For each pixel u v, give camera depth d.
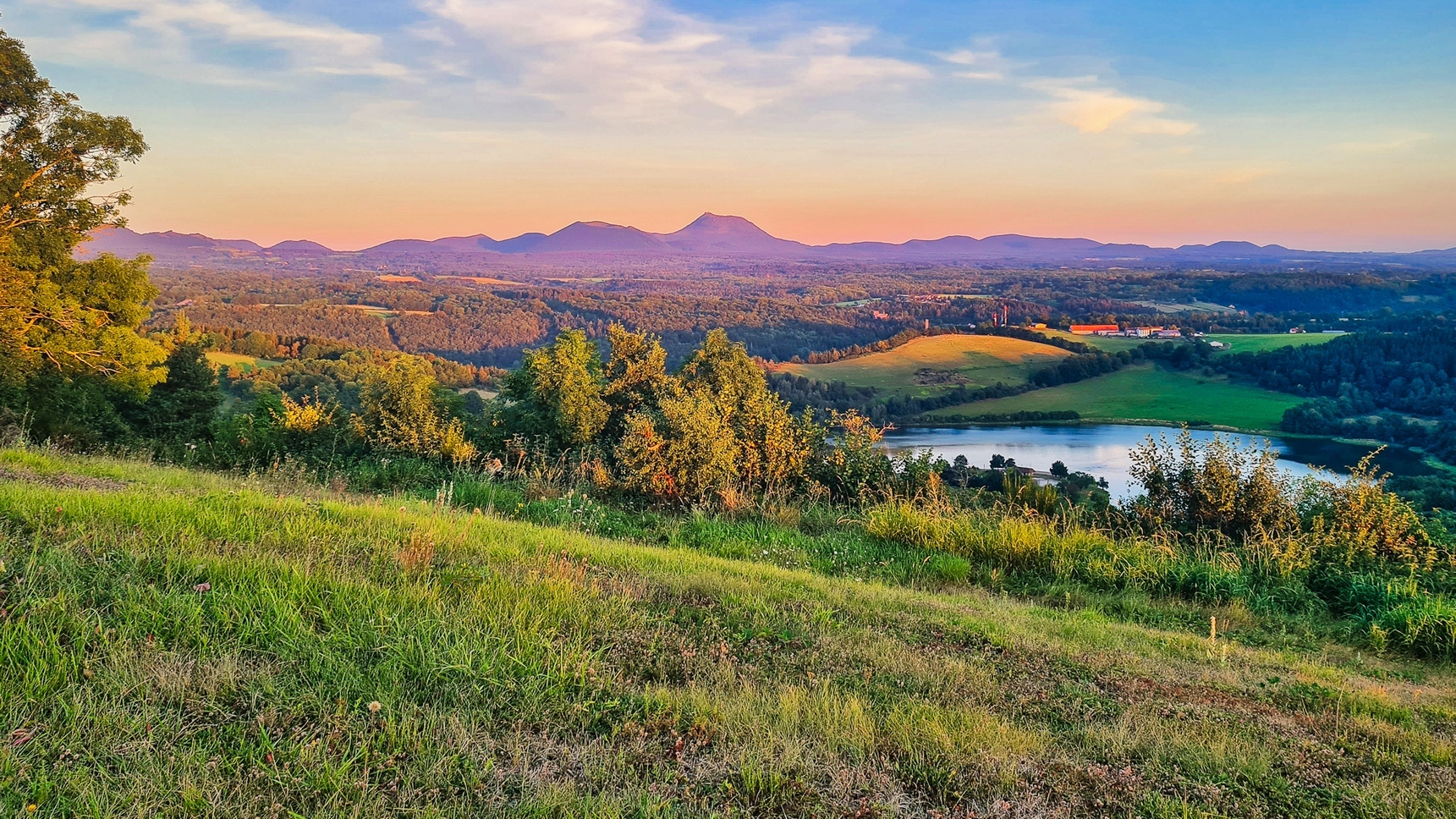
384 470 11.55
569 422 16.09
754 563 7.45
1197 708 4.16
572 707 3.30
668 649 4.18
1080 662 4.83
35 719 2.70
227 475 9.82
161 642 3.33
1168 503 9.94
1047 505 10.40
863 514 10.20
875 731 3.40
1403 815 3.02
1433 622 6.22
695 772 2.93
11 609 3.34
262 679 3.13
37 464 7.89
